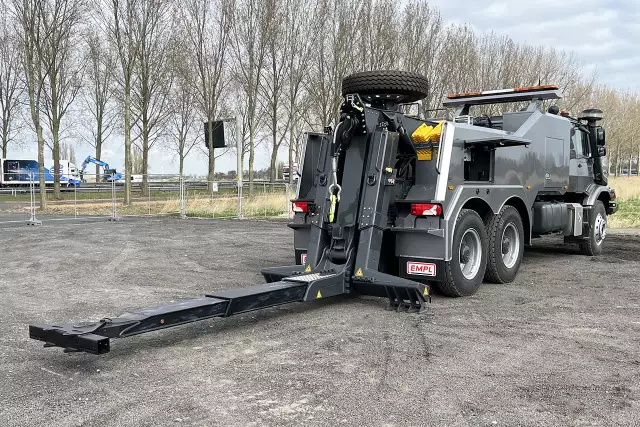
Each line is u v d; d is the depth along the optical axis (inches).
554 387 150.7
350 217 246.2
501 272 292.2
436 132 244.8
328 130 267.7
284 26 995.3
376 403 139.7
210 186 1034.7
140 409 135.9
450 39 1096.8
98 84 1497.3
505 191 291.4
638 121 2475.4
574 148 386.3
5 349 183.8
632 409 136.3
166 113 1300.4
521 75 1272.1
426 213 242.4
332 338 197.2
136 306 247.1
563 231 371.2
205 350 183.5
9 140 1672.0
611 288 286.5
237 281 307.7
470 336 199.3
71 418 130.6
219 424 127.7
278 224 699.4
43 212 916.0
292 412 134.4
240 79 1008.2
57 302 256.1
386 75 249.4
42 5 837.2
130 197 973.8
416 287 226.2
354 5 948.6
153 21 971.3
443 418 131.0
